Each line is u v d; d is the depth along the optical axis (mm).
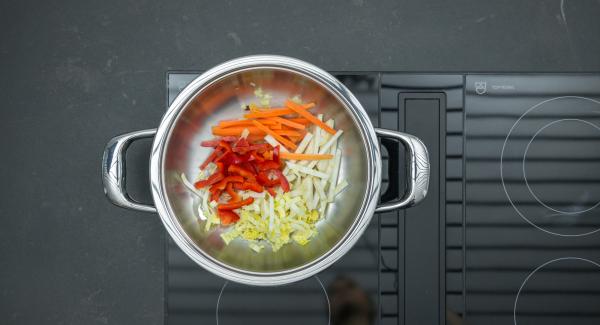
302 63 974
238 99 1052
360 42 1111
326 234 1034
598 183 1075
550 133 1077
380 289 1064
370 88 1071
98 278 1108
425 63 1111
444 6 1115
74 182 1110
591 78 1082
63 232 1109
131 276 1108
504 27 1113
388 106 1070
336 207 1040
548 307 1070
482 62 1111
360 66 1111
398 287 1065
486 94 1075
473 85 1074
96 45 1112
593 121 1080
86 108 1111
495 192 1072
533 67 1110
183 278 1069
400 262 1066
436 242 1068
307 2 1112
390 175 1062
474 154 1072
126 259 1108
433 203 1070
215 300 1068
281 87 1034
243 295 1068
